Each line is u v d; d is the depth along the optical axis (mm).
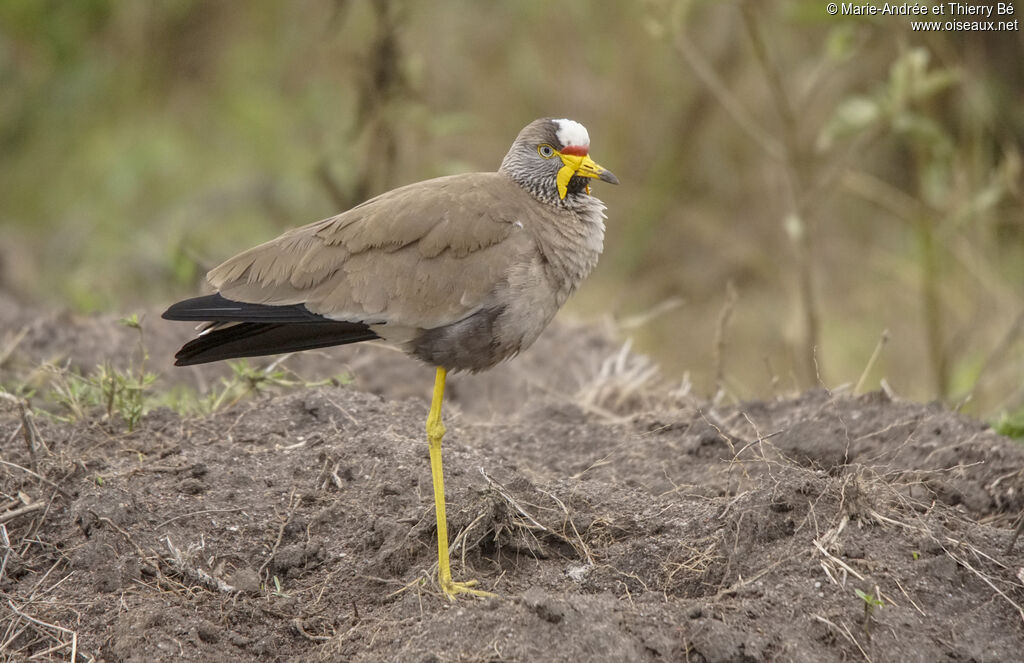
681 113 21344
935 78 13094
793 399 10859
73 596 7953
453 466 9219
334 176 15125
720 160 21328
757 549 8195
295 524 8711
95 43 24188
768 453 9680
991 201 14180
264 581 8258
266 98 22812
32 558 8297
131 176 22672
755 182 20906
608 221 21656
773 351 18906
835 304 19344
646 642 7336
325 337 8570
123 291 17891
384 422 9961
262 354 8555
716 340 12102
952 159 15414
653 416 10727
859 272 19594
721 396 11430
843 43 13680
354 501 8914
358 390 11570
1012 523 8984
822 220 20328
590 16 22062
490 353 8586
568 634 7281
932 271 14922
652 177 21578
